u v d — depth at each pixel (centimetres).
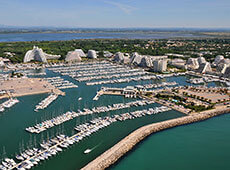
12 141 17788
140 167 15712
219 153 17775
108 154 16062
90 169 14412
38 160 15462
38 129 19488
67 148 17138
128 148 17375
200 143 19050
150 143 18700
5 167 14462
